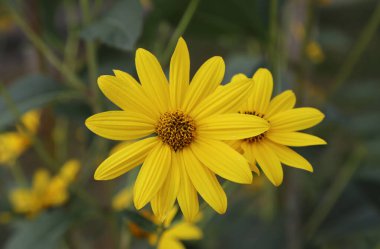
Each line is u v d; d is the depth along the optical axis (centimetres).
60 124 56
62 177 47
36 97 46
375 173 54
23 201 48
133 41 39
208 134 32
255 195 59
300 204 54
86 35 40
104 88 30
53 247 45
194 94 32
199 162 31
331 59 75
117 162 30
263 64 45
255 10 46
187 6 46
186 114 32
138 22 39
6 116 46
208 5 46
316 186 56
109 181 48
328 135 58
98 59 48
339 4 67
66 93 47
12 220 48
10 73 117
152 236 42
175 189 31
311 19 48
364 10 72
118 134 31
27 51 57
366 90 65
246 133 31
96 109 45
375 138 53
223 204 31
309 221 54
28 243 45
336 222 53
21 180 54
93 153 51
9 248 46
